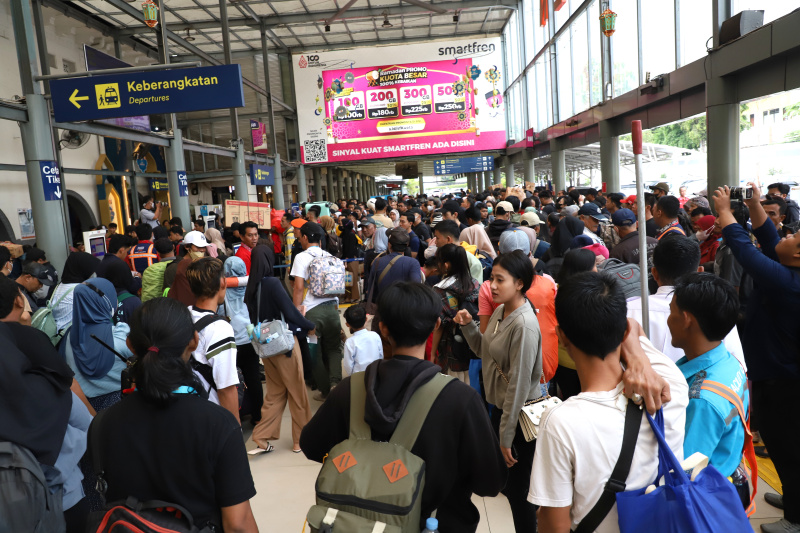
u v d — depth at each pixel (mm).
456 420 1458
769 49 7035
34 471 1754
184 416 1488
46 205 7152
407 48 23297
